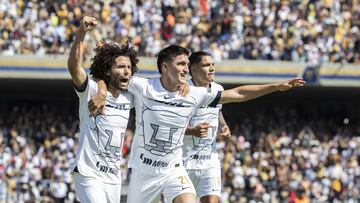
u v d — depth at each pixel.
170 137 11.86
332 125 41.56
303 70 37.66
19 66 35.94
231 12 38.25
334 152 36.91
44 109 40.78
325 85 38.12
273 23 38.38
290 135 38.91
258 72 37.41
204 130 12.89
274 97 42.50
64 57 36.16
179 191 11.84
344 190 34.69
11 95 41.03
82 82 10.96
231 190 33.22
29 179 31.47
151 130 11.82
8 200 30.64
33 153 33.75
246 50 37.78
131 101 11.65
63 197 31.44
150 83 11.78
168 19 37.50
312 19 38.97
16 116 37.75
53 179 31.80
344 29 39.12
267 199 33.12
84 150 11.19
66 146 34.34
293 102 42.91
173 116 11.77
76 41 10.65
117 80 11.27
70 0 37.03
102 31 36.06
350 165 35.72
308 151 36.94
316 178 34.69
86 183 11.16
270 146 36.84
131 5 37.34
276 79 37.56
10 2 36.47
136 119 11.93
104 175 11.27
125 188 20.75
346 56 38.56
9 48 36.03
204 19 37.97
